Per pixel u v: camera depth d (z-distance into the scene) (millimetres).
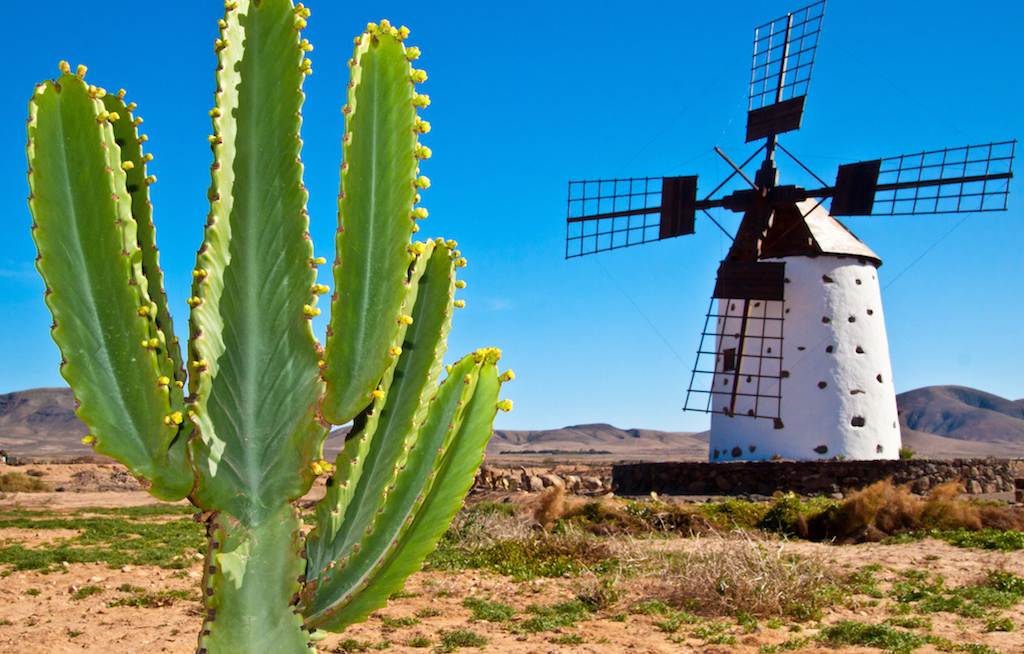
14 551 16609
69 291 2793
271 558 3020
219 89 2924
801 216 28969
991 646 8680
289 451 3037
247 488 3002
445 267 3746
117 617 10727
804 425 27984
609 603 11391
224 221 2961
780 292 27594
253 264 2979
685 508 20281
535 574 14195
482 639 9234
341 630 3338
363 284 3074
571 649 8875
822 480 25547
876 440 28188
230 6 2943
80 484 46594
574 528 17516
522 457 144500
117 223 2820
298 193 2988
